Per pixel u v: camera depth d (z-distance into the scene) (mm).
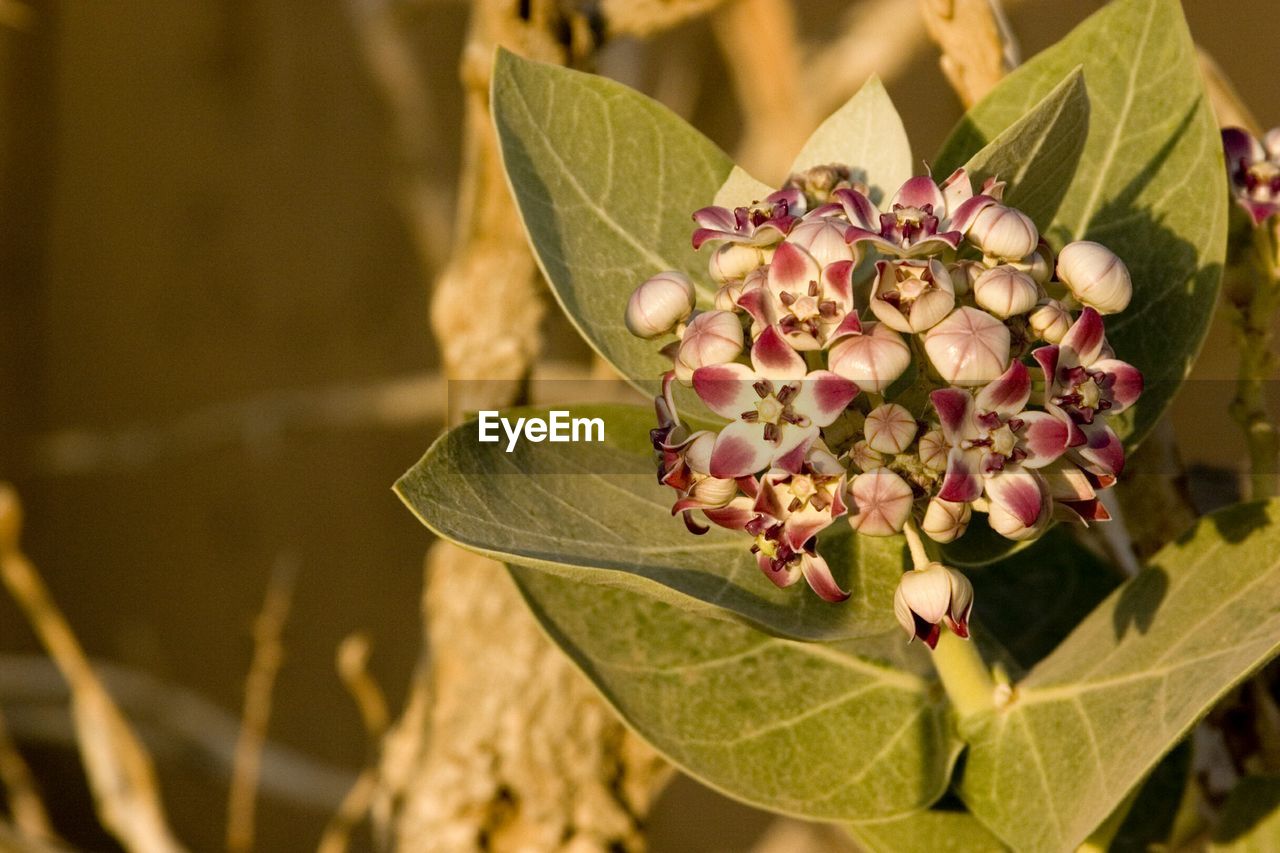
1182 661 693
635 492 708
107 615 2236
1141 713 693
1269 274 740
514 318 850
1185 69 721
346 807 1008
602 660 734
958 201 673
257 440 1741
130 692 1625
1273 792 737
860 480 663
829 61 1269
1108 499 770
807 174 707
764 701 733
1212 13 1996
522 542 680
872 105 723
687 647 737
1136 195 721
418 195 1457
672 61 1561
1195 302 712
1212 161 714
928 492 666
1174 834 771
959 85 777
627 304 712
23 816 1265
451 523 672
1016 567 781
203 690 2209
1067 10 1483
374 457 2236
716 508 670
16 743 1837
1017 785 710
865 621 689
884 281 666
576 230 715
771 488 662
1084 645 721
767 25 1233
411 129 1449
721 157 726
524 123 715
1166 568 715
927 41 1335
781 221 678
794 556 673
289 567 2219
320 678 2203
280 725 2189
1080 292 674
